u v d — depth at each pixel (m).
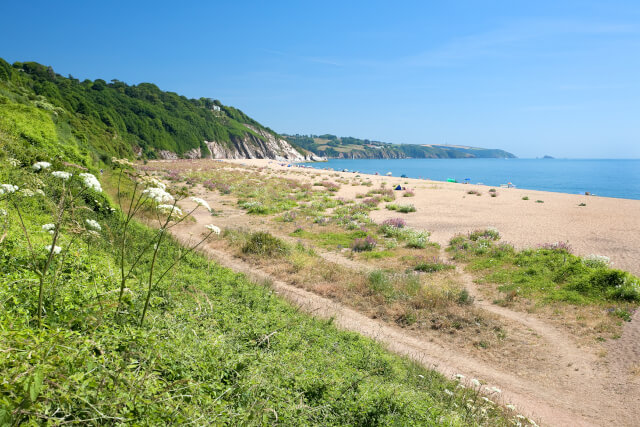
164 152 179.00
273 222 33.12
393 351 11.63
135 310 5.28
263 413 3.73
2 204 8.66
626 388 10.64
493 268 20.53
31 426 2.12
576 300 15.84
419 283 17.92
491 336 13.70
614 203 45.47
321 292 16.98
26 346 2.58
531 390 10.77
